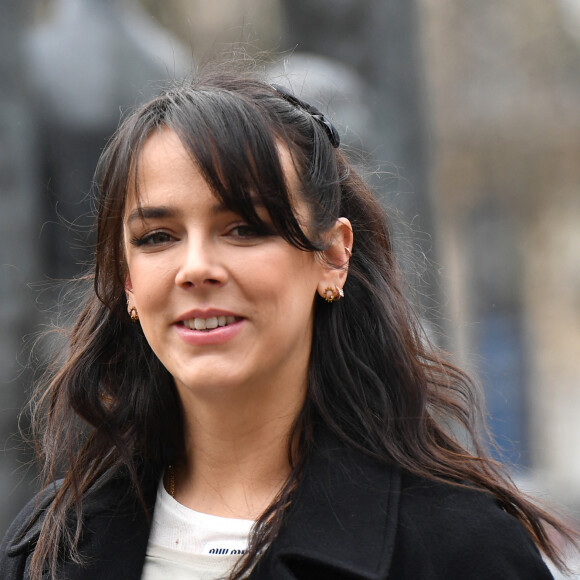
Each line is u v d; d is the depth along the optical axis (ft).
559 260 158.92
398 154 45.96
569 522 24.13
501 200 148.15
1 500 40.45
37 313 42.27
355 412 21.86
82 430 24.40
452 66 136.98
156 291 20.72
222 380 20.51
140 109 21.59
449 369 24.13
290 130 21.20
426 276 43.73
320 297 22.15
